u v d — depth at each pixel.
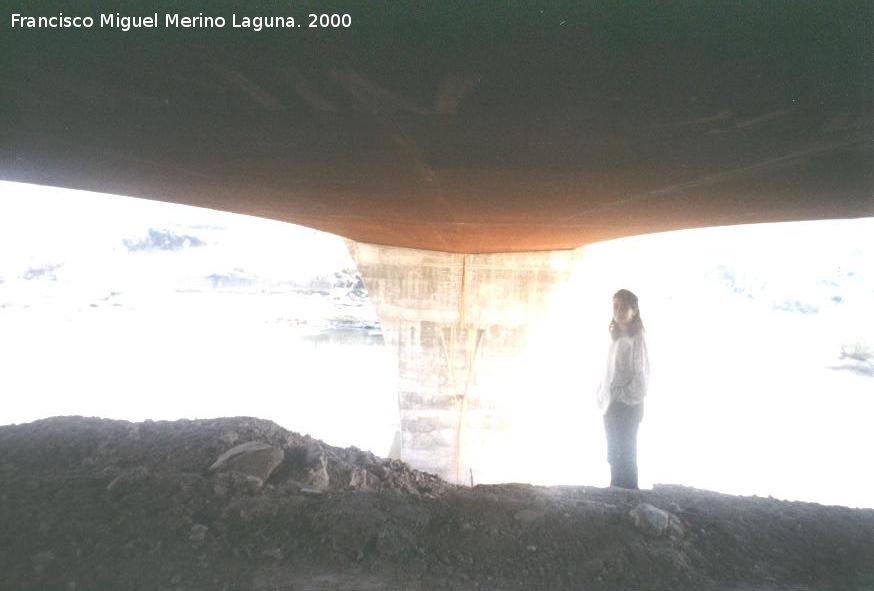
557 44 4.46
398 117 6.09
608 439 7.75
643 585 4.13
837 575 4.45
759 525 5.22
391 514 4.71
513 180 8.59
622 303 7.61
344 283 66.31
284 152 7.86
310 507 4.77
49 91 5.78
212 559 4.00
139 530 4.20
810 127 5.75
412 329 19.25
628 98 5.26
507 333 18.84
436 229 14.28
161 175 10.12
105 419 7.02
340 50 4.72
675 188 8.77
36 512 4.25
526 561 4.34
